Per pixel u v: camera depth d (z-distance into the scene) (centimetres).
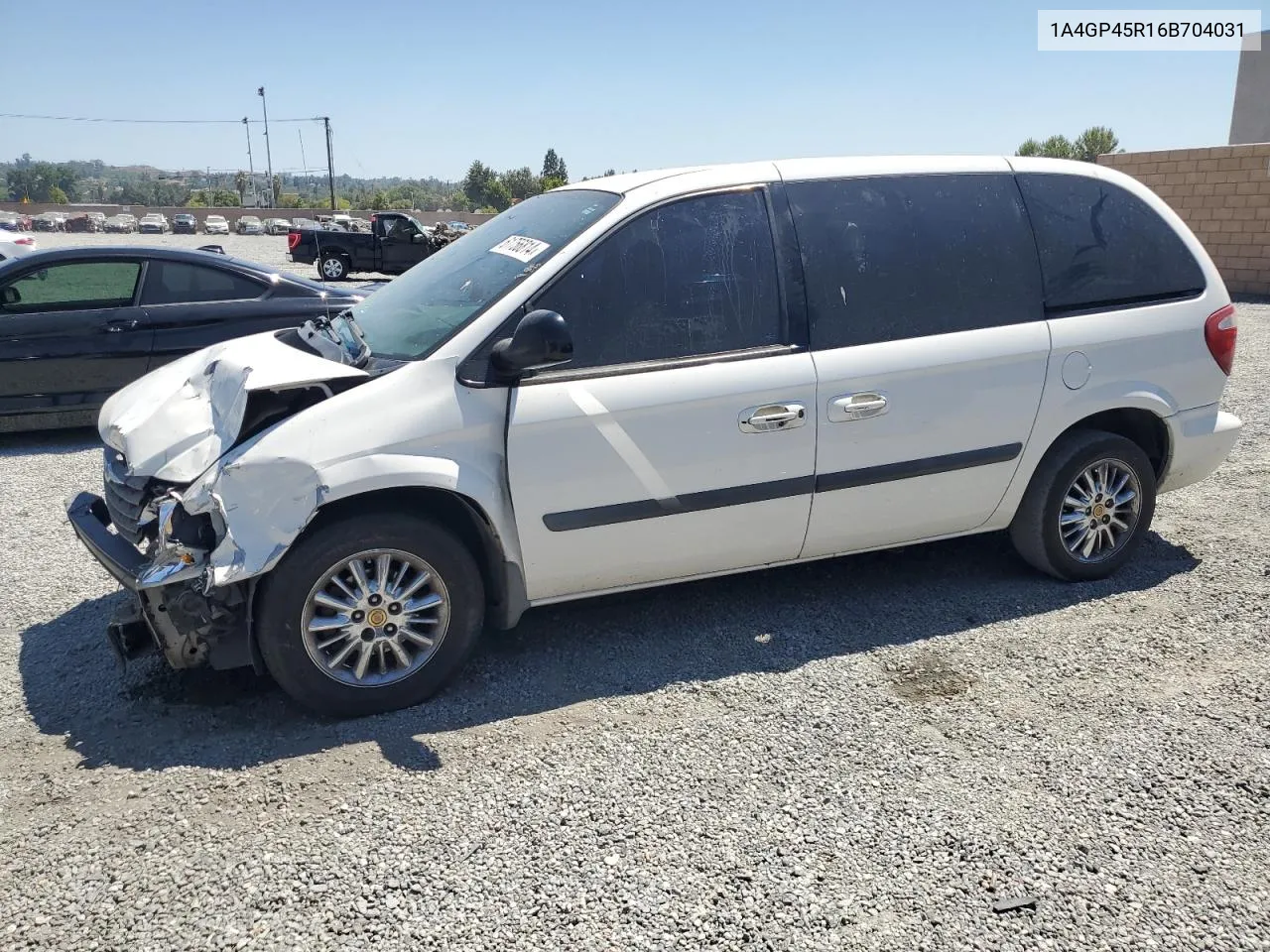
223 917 262
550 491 372
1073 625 431
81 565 526
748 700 372
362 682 362
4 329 742
